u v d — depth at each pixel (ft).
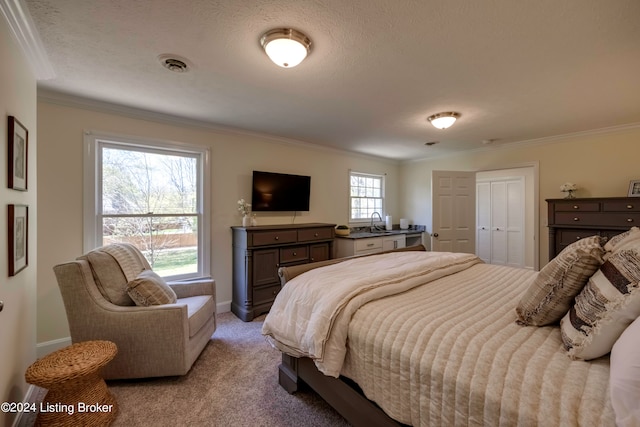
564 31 5.14
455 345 3.54
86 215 8.41
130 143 9.21
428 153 16.40
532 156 13.48
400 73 6.72
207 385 6.48
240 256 10.91
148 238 9.75
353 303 4.75
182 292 8.65
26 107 5.69
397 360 3.84
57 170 8.02
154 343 6.46
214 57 6.05
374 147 14.89
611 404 2.38
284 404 5.82
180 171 10.44
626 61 6.18
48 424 4.81
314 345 4.51
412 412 3.64
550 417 2.54
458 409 3.15
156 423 5.32
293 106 8.88
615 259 3.39
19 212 5.19
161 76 6.89
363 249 13.89
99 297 6.53
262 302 10.94
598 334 2.93
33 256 6.12
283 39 5.15
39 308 7.78
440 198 15.12
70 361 5.09
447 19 4.83
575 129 11.50
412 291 5.60
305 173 14.07
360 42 5.49
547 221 12.37
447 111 9.32
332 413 5.56
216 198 11.11
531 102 8.52
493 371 3.07
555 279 3.80
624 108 9.05
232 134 11.50
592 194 11.82
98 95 8.00
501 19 4.83
